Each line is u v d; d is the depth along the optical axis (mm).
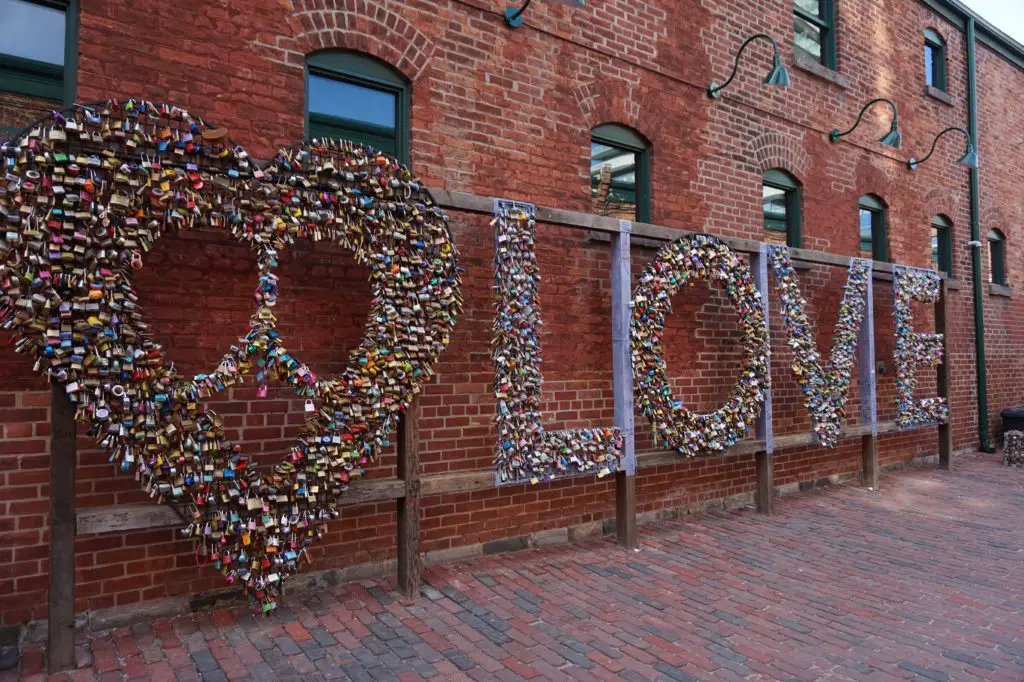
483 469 4973
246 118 4195
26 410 3531
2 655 3369
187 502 3531
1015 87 11844
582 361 5750
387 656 3506
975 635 3904
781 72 6031
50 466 3285
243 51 4199
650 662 3502
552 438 4898
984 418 10539
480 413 5121
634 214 6328
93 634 3646
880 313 8852
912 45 9516
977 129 10852
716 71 6855
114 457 3322
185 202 3463
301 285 4410
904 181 9234
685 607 4238
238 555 3629
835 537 5801
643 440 6074
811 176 7820
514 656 3539
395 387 4109
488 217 5215
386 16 4742
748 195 7078
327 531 4164
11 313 3045
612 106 5988
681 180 6500
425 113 4926
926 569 5012
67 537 3236
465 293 5082
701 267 5824
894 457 9023
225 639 3648
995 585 4699
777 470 7344
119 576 3766
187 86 4008
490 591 4434
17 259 3053
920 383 9492
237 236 3666
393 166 4195
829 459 7969
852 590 4574
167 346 3920
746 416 6176
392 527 4711
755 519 6336
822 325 7848
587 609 4176
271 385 4258
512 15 5316
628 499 5371
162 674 3248
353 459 3963
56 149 3186
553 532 5531
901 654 3652
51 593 3217
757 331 6258
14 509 3494
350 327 4582
